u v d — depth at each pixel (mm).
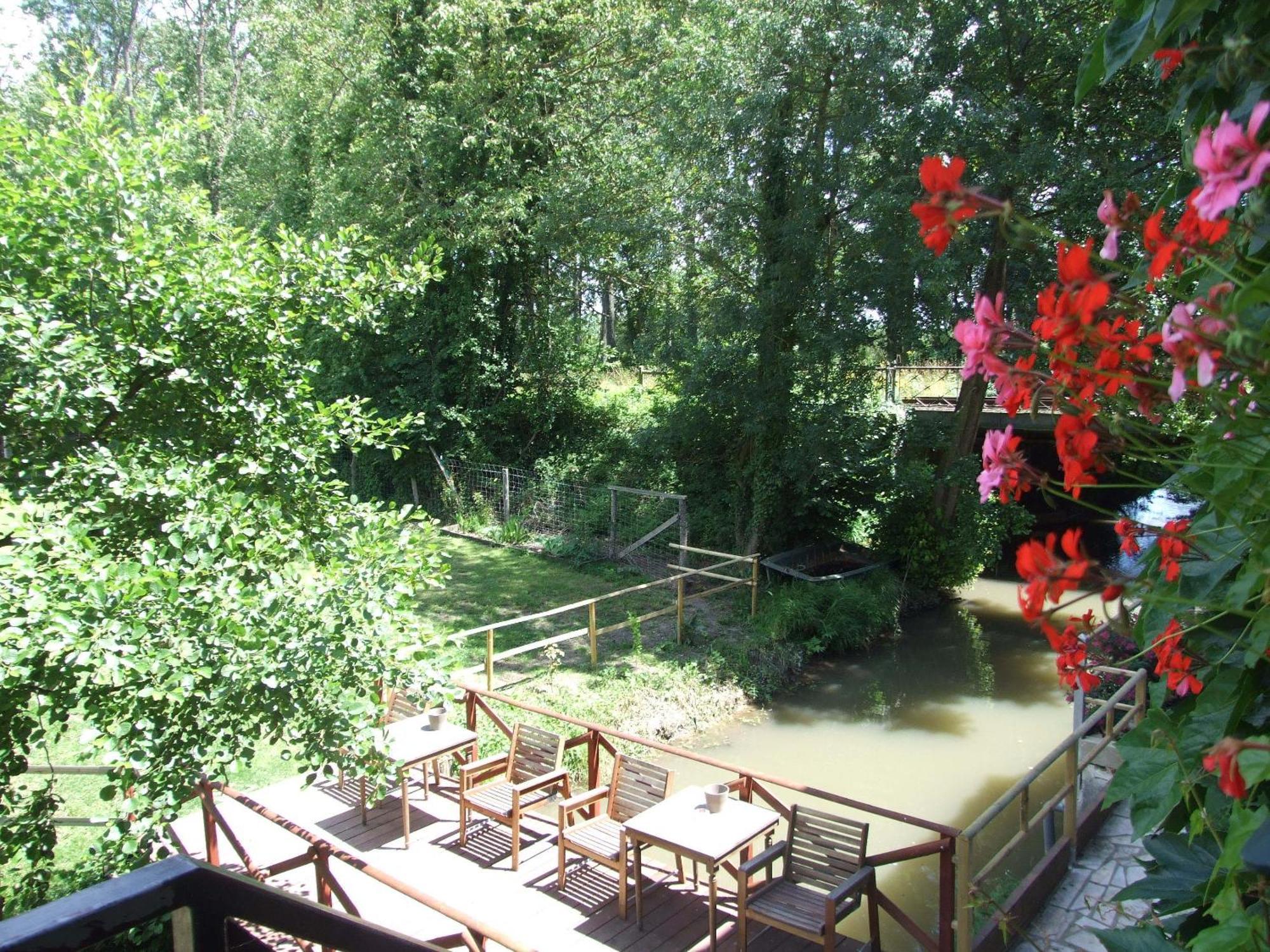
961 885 4504
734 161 12180
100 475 4441
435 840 6117
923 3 11297
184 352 5039
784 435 13172
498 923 5129
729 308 12438
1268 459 1190
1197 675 1427
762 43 11328
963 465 13250
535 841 6121
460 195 15727
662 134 12516
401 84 15820
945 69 11188
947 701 10742
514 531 15875
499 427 17938
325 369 17859
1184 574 1419
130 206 4941
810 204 11555
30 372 4289
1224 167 950
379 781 4559
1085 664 1428
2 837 4219
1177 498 1853
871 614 12445
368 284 5691
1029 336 1265
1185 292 1490
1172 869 1527
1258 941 1051
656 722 9469
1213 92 1575
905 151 10766
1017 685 11234
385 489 18609
